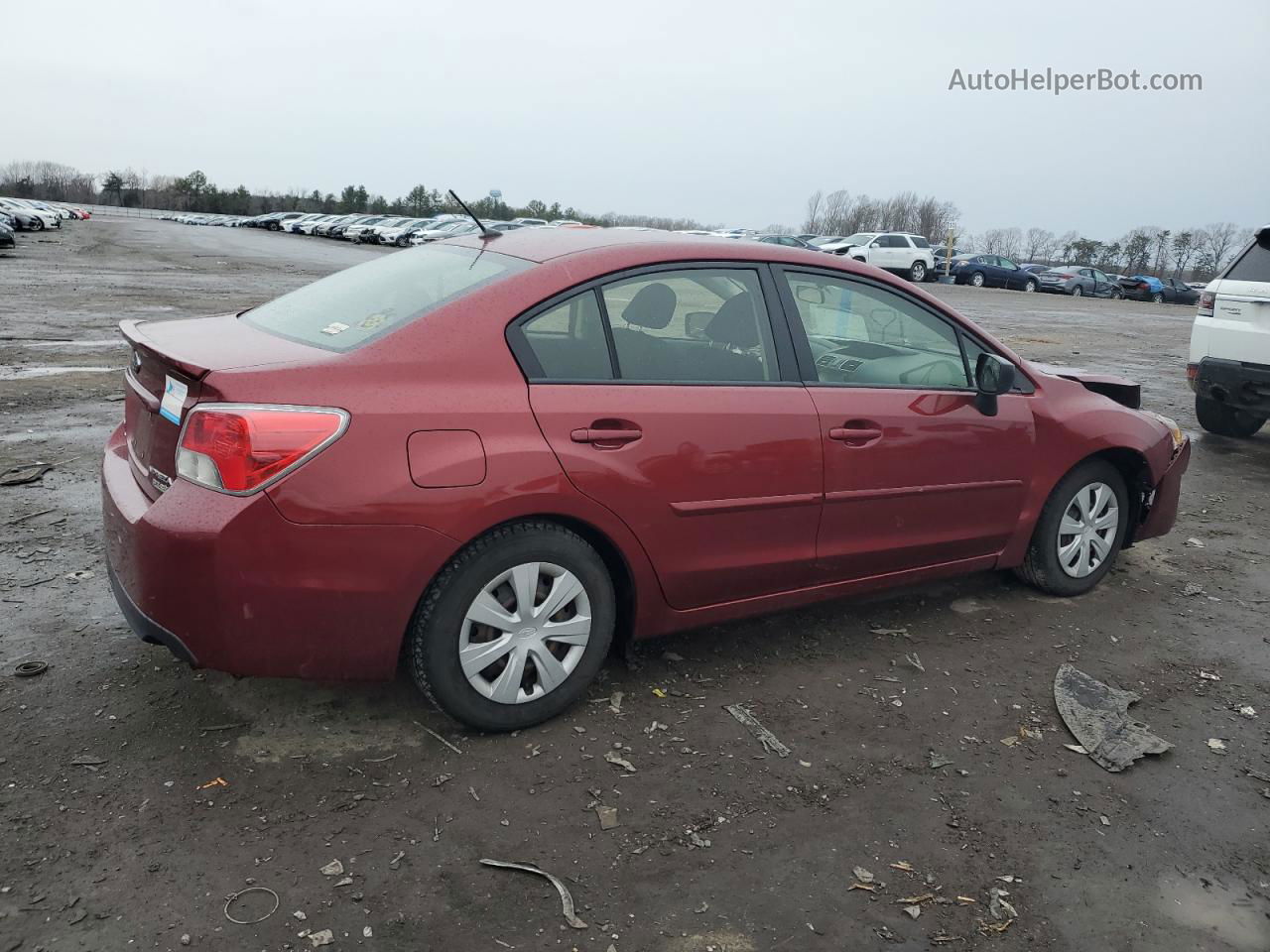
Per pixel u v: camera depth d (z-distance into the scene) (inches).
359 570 107.7
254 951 85.8
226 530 102.7
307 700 127.3
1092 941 93.8
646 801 111.3
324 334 121.6
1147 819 113.9
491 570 116.3
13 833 98.5
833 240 1504.7
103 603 152.9
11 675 129.1
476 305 118.3
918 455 152.0
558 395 119.6
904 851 105.6
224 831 101.2
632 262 129.6
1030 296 1424.7
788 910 95.3
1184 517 241.3
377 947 87.4
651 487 125.5
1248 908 99.7
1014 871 103.3
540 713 124.1
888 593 179.0
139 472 121.4
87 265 936.9
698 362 133.3
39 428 262.4
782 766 120.4
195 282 792.3
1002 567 173.0
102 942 85.6
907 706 137.3
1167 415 392.5
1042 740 130.2
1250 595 188.5
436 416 110.6
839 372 147.7
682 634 155.9
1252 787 121.7
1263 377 294.2
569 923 91.8
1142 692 145.7
